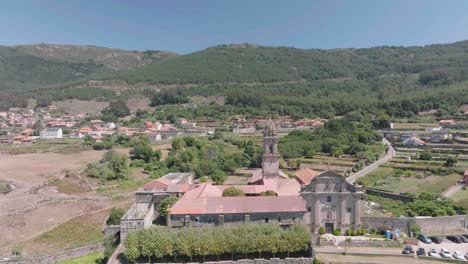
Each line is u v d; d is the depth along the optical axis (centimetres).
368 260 8831
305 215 10425
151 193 12344
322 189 10394
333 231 10388
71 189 16625
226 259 9088
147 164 19675
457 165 17488
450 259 8781
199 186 12062
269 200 10319
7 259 9581
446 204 11994
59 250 10569
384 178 16450
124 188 16762
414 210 11575
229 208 10100
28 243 11206
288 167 18450
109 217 12269
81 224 12538
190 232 9062
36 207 14312
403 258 8950
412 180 16112
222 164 18500
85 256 10225
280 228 9500
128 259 8906
